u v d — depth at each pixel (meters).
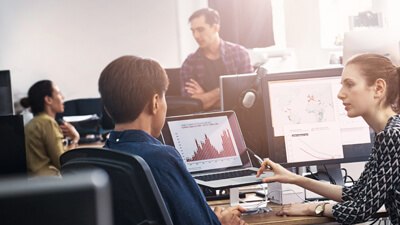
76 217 0.60
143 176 1.58
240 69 4.96
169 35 7.34
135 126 1.94
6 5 7.12
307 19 6.64
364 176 2.26
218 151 2.65
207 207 1.87
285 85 2.67
